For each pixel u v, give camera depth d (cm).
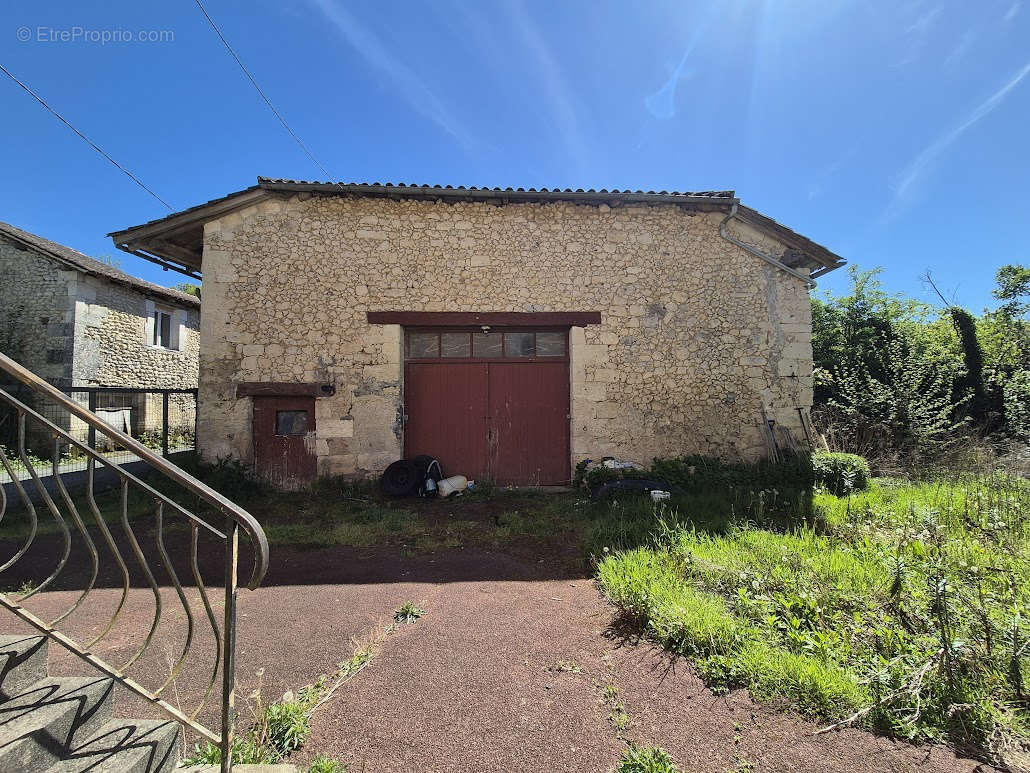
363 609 338
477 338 780
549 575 404
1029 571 329
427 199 749
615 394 757
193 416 1434
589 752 205
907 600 289
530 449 772
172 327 1374
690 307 770
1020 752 201
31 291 1067
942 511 475
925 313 1237
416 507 649
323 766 192
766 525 483
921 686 225
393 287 742
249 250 727
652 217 773
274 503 661
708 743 209
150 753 173
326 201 739
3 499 168
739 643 269
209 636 299
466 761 200
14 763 147
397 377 737
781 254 784
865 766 196
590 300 762
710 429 761
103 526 174
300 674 260
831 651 253
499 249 755
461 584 384
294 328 728
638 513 541
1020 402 912
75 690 180
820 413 866
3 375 981
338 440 727
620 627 308
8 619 313
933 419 868
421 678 255
